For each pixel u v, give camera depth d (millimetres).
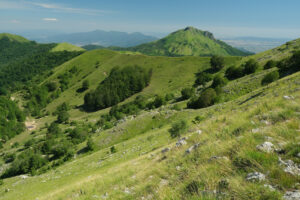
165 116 61406
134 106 113688
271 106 9180
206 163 5016
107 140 61781
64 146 69188
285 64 59344
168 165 7391
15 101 178250
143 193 5801
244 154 4156
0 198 39312
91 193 9406
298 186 2738
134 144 43594
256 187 2926
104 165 33875
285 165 3328
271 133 5160
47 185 34906
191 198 3484
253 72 87312
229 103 43156
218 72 125750
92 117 128250
